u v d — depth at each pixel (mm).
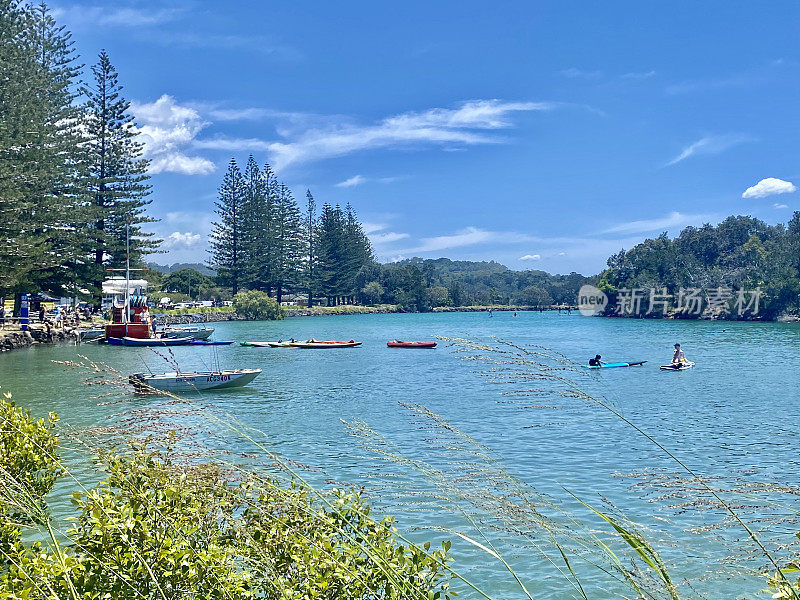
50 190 53188
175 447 4102
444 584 3795
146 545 3658
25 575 3354
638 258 136750
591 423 18141
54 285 57375
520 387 25750
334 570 3465
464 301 169500
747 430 18016
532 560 7914
